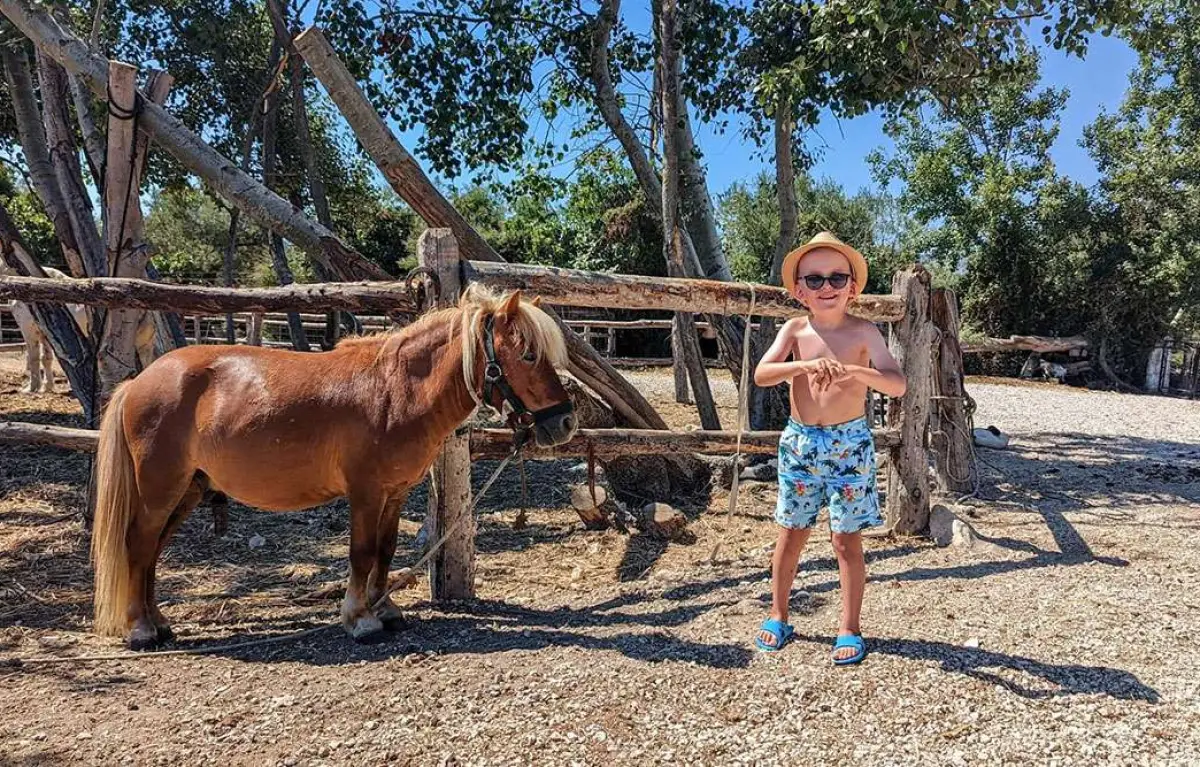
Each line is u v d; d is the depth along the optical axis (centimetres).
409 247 2497
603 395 589
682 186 795
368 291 376
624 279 395
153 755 233
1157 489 601
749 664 287
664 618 350
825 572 402
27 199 1997
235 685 284
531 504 589
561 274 384
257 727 249
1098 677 265
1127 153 1681
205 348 334
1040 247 1770
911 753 226
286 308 388
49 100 596
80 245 616
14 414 871
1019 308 1819
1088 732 232
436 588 382
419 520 552
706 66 814
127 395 322
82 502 559
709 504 587
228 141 1071
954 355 576
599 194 1077
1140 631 303
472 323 296
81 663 307
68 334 589
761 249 2294
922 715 245
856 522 282
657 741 236
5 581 407
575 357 561
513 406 295
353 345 330
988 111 1762
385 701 265
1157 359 1661
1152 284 1614
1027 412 1139
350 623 326
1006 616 323
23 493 578
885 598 352
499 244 2080
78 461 679
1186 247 1580
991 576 383
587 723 247
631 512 545
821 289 281
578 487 526
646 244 1866
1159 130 1688
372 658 307
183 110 1019
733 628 325
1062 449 802
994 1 578
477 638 326
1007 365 1816
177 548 479
